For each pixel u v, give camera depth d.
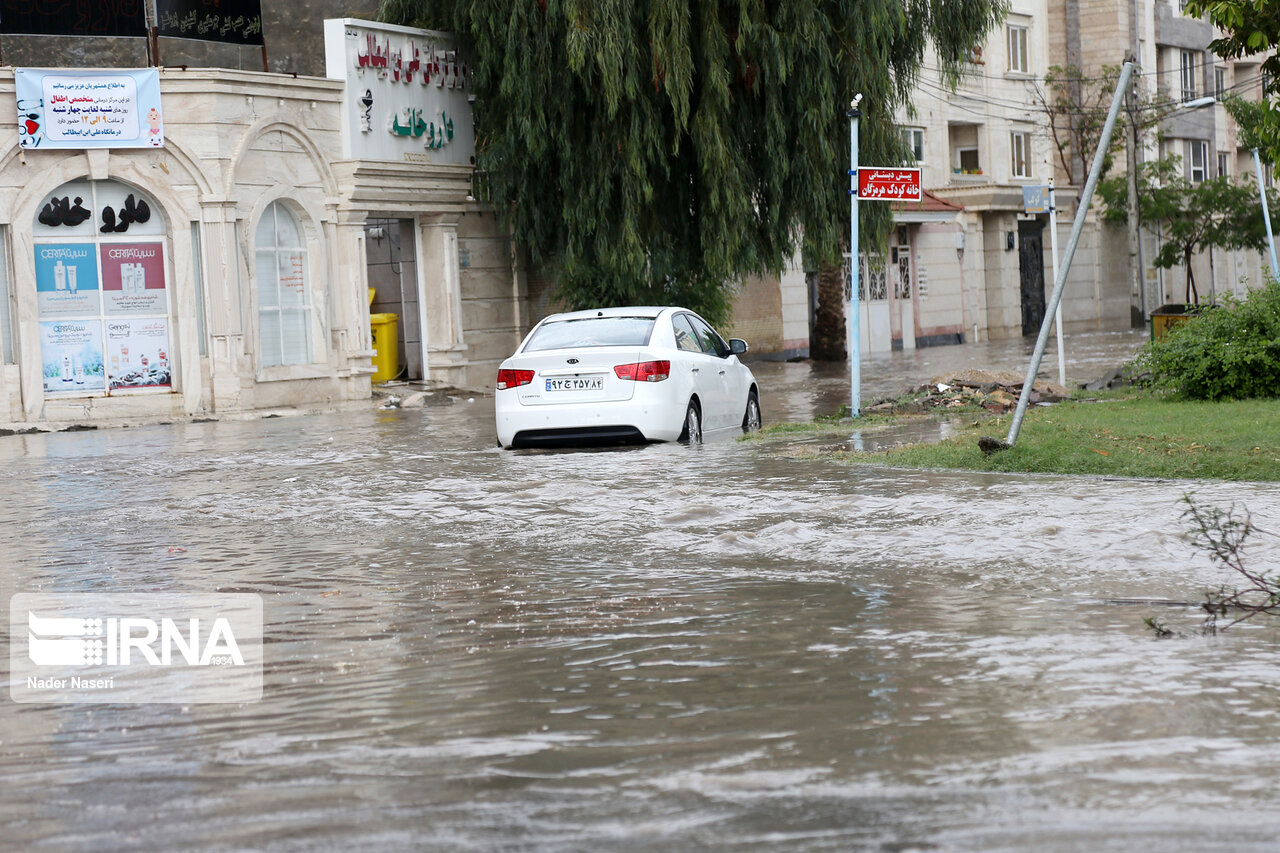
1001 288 49.72
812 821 3.99
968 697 5.29
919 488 11.05
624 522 10.07
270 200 25.38
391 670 6.06
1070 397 20.53
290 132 25.59
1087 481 11.26
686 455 14.03
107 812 4.27
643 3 25.56
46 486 14.06
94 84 23.55
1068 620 6.63
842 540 8.97
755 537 9.20
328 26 26.42
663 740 4.86
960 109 47.50
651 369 15.28
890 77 28.42
